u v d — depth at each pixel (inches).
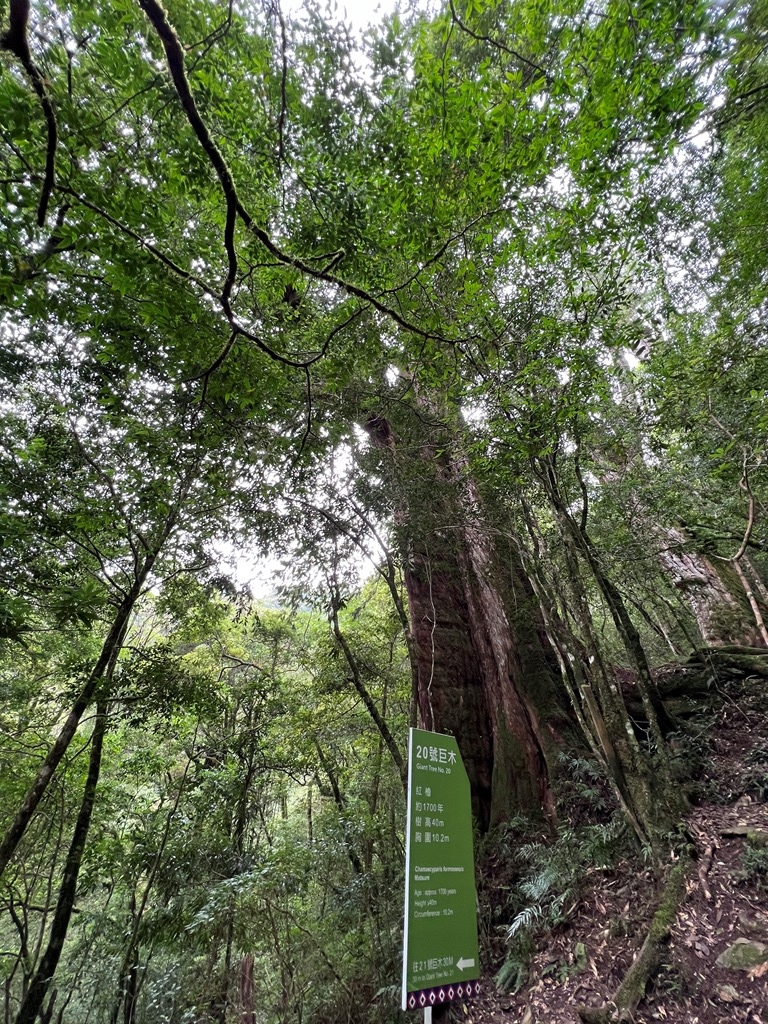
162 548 258.4
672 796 180.9
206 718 273.9
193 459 238.7
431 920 115.4
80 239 91.3
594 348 184.4
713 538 277.3
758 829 161.0
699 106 137.3
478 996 171.3
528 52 154.9
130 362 213.5
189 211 163.9
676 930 141.5
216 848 277.7
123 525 242.4
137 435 224.7
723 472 235.6
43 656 295.0
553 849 203.8
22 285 96.3
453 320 197.0
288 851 243.3
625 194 176.4
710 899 145.5
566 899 183.0
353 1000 208.4
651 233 211.0
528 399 181.8
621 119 141.6
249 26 123.2
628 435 257.6
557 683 280.7
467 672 308.7
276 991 248.4
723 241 222.5
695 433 248.7
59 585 200.4
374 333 190.2
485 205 167.9
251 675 434.6
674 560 339.9
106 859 272.8
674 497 251.6
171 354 194.2
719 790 192.9
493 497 248.5
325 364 175.0
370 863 269.7
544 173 162.7
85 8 98.8
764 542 298.5
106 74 105.7
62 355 227.6
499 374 196.5
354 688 402.0
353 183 158.7
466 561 339.0
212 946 238.5
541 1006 151.2
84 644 327.9
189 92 81.8
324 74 146.3
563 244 187.8
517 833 237.5
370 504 289.1
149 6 74.8
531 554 226.8
